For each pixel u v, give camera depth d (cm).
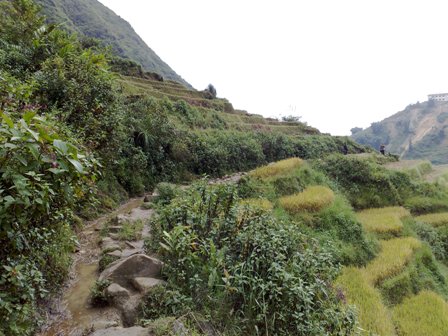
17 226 249
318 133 3709
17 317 270
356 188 1388
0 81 507
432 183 1653
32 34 994
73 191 309
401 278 862
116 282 446
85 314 404
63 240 484
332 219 1005
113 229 711
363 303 712
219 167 1811
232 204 521
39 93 741
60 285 456
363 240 966
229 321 376
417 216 1406
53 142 240
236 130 2705
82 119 718
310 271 445
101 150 777
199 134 1928
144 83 2942
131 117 1348
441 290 935
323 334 384
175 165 1548
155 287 420
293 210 1000
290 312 388
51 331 370
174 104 2325
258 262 417
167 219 524
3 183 233
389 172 1530
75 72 809
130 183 1195
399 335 692
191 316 358
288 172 1231
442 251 1200
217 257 406
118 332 324
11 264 259
